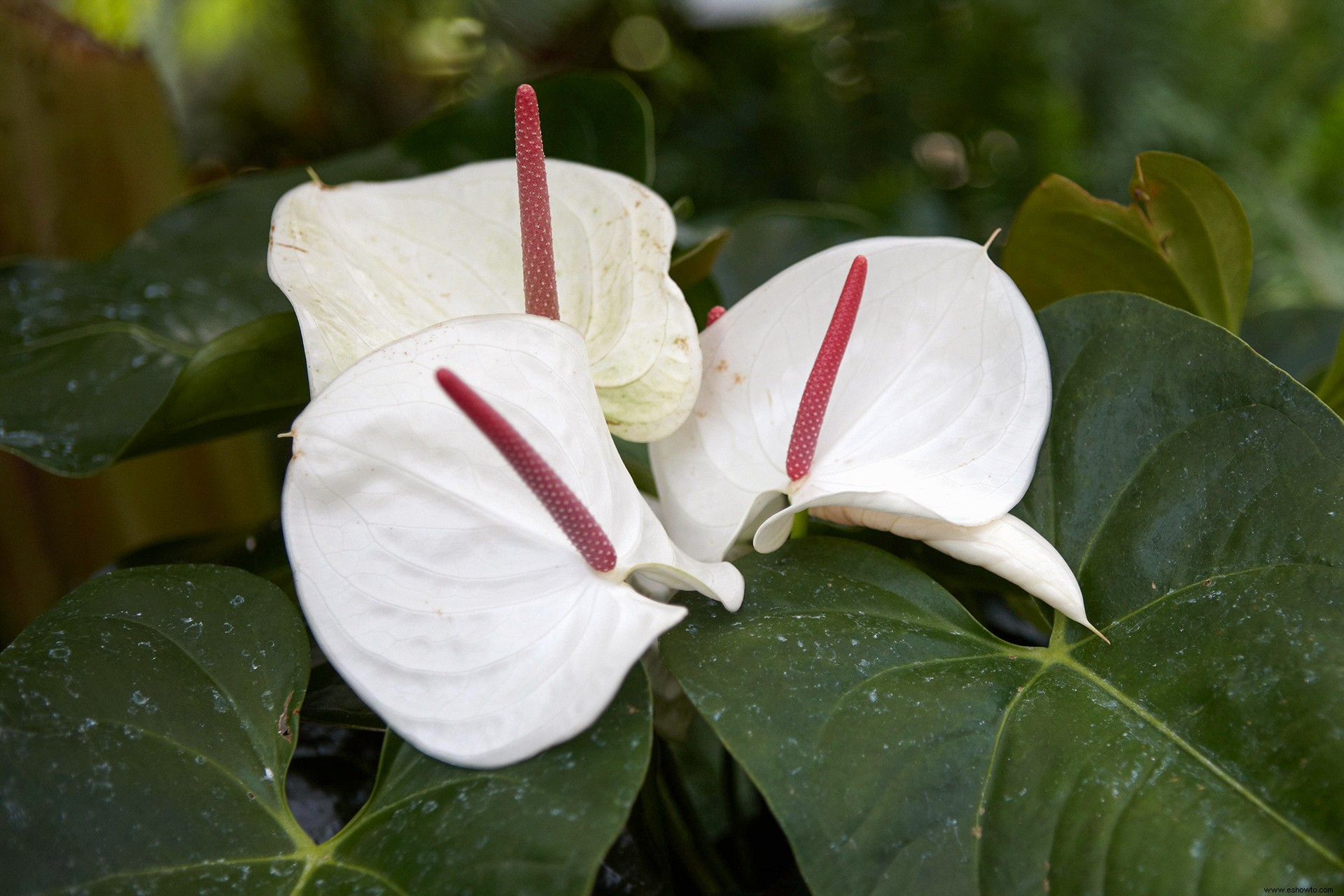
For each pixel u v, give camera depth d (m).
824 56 1.48
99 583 0.71
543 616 0.68
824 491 0.72
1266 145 1.53
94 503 0.93
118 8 0.98
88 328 0.83
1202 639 0.70
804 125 1.44
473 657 0.67
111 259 0.88
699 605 0.71
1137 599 0.71
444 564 0.68
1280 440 0.72
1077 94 1.35
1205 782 0.67
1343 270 1.42
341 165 0.91
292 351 0.77
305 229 0.73
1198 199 0.79
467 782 0.67
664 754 0.76
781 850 0.81
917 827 0.67
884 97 1.41
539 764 0.67
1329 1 1.46
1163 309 0.74
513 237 0.76
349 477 0.68
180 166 1.02
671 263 0.81
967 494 0.71
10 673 0.68
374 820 0.68
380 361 0.68
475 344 0.69
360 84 1.51
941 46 1.37
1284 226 1.43
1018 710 0.69
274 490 1.09
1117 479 0.73
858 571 0.73
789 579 0.72
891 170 1.44
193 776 0.68
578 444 0.70
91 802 0.67
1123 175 1.34
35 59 0.91
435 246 0.75
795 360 0.75
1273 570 0.70
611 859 0.71
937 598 0.72
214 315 0.86
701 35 1.59
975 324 0.73
